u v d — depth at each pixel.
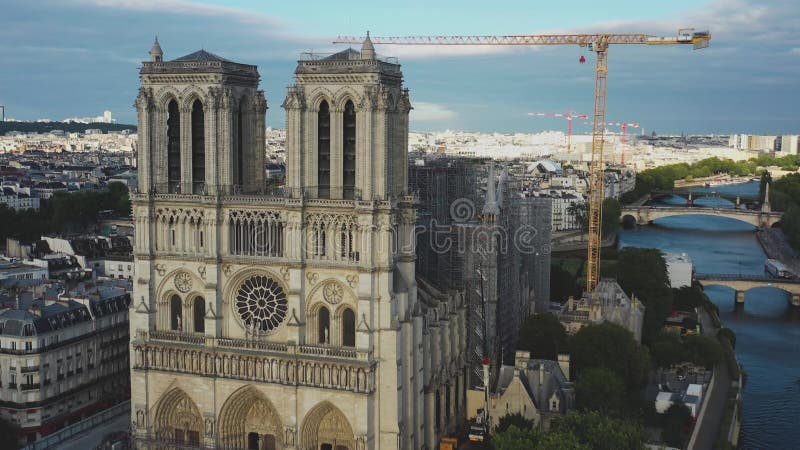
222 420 177.75
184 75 176.25
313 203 169.50
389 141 170.00
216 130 174.75
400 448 171.38
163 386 180.75
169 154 182.50
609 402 188.38
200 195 176.38
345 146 171.25
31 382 196.25
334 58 172.38
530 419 185.88
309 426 172.38
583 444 152.38
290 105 169.75
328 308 172.12
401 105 174.00
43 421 198.12
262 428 178.62
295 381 171.00
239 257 175.12
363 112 165.50
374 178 166.38
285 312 175.75
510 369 197.38
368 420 167.50
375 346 168.62
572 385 196.75
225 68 176.12
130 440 184.62
